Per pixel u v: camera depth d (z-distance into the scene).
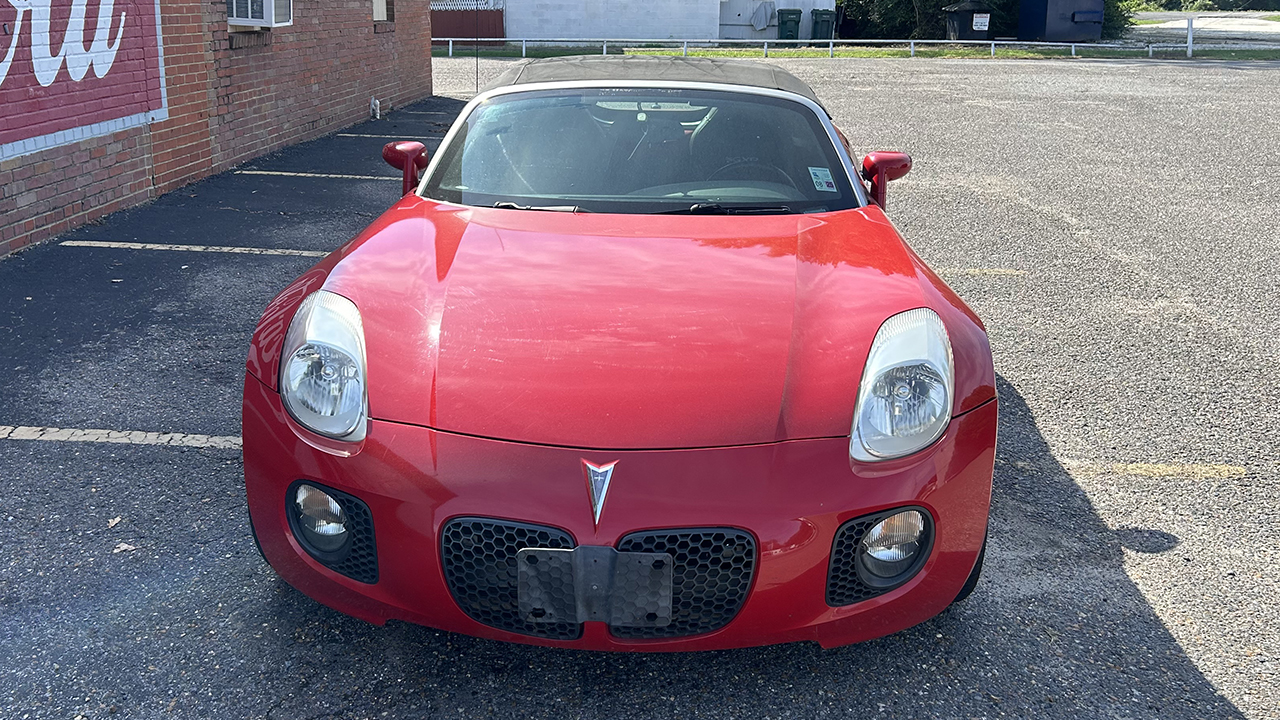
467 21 30.92
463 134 3.70
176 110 7.92
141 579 2.82
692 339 2.44
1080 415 4.18
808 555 2.21
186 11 7.99
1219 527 3.29
